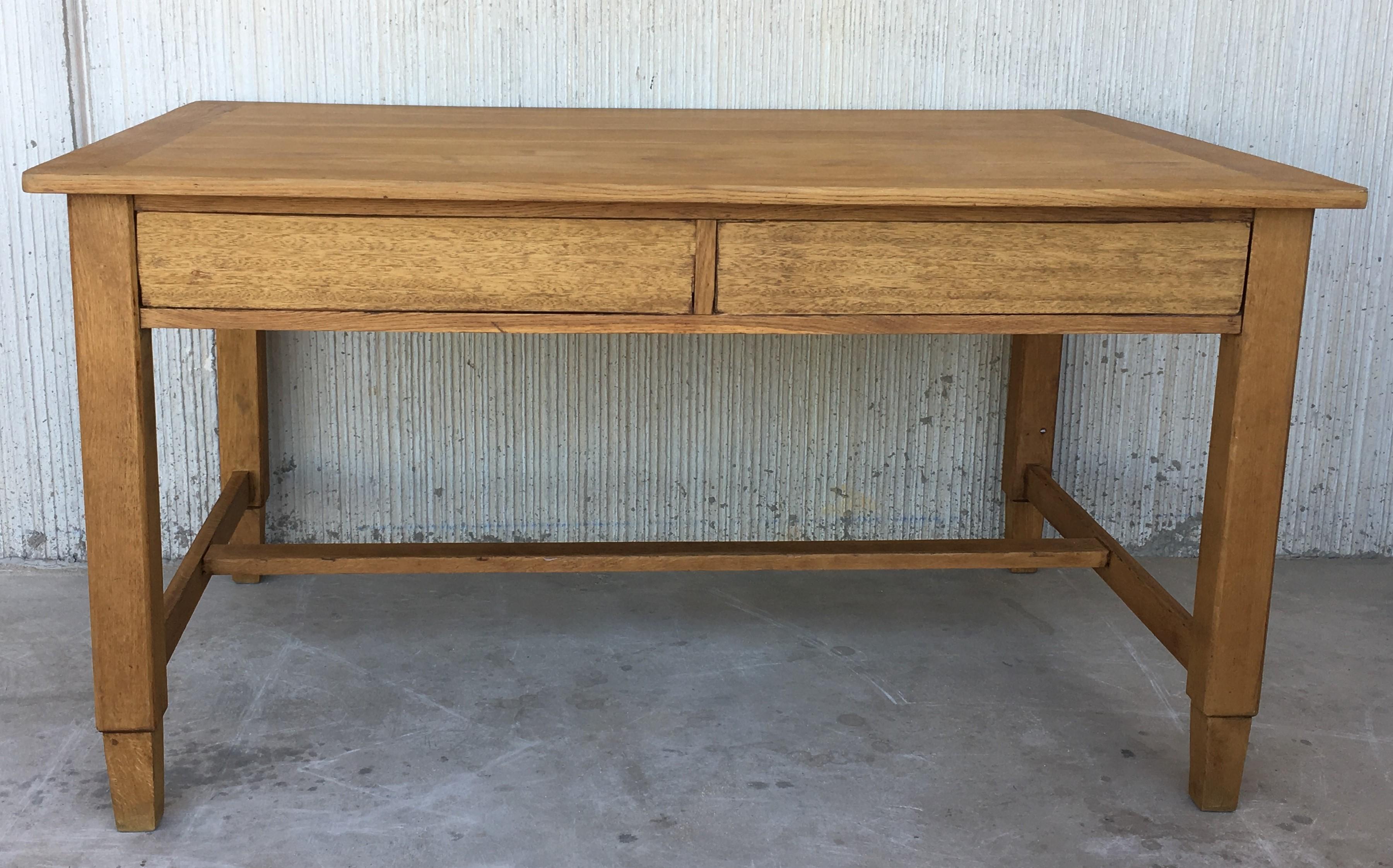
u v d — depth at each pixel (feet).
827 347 8.04
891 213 5.13
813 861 5.29
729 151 5.89
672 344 7.95
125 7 7.22
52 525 7.96
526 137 6.17
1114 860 5.37
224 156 5.32
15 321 7.60
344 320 5.10
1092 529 6.93
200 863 5.20
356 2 7.32
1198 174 5.43
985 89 7.73
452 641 7.15
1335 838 5.58
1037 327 5.30
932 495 8.39
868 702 6.59
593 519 8.25
